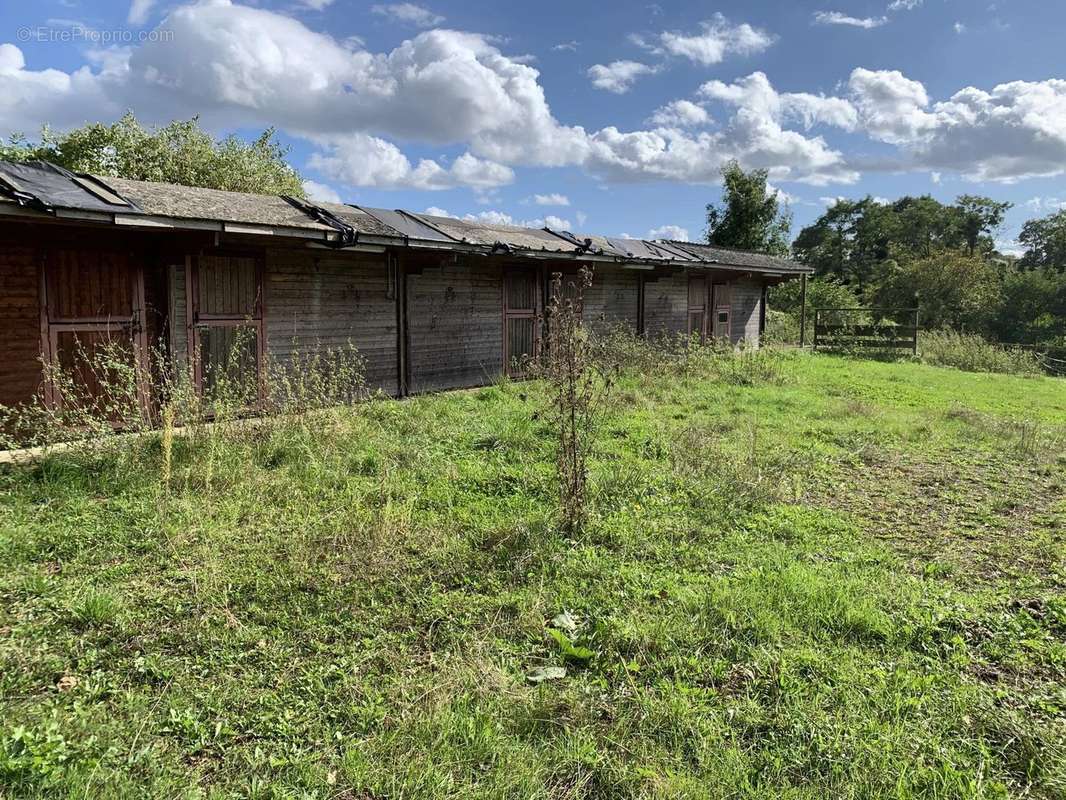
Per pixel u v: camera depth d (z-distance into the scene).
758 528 4.85
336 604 3.49
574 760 2.41
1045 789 2.29
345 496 5.12
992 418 9.50
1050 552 4.51
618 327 14.31
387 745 2.43
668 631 3.26
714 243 32.50
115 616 3.28
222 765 2.35
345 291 9.47
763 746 2.49
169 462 5.22
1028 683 2.96
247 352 8.30
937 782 2.29
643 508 5.09
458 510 4.91
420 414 8.12
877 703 2.73
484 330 11.85
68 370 6.86
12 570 3.76
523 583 3.82
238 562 3.96
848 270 63.91
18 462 5.60
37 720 2.50
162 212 6.48
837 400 11.12
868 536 4.80
